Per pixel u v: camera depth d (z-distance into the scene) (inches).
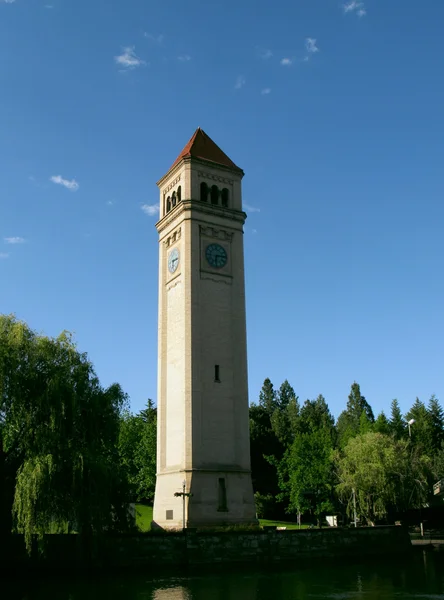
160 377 2859.3
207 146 3149.6
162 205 3184.1
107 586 1747.0
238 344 2832.2
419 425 6067.9
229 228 2984.7
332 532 2554.1
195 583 1822.1
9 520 1908.2
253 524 2566.4
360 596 1589.6
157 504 2672.2
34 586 1739.7
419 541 3467.0
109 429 2085.4
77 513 1829.5
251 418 5821.9
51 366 2017.7
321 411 7337.6
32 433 1903.3
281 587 1754.4
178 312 2819.9
